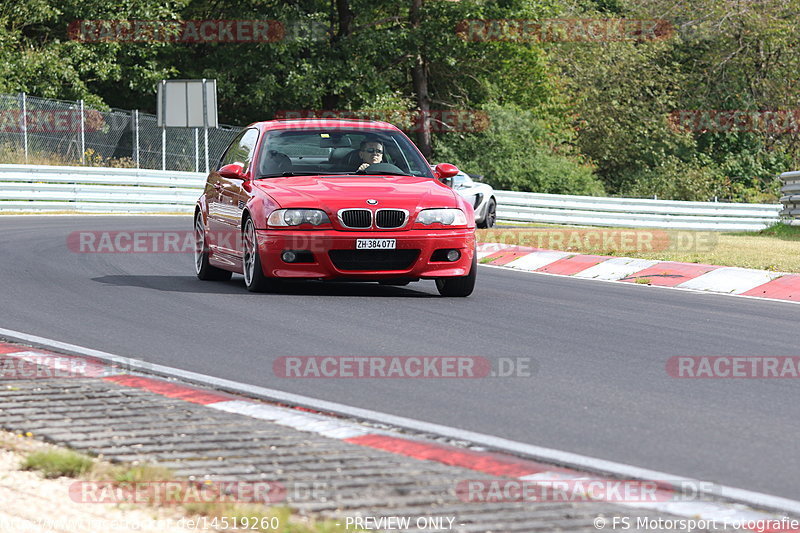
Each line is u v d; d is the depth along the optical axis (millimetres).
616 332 32906
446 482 16766
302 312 34875
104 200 93812
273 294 39094
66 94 123875
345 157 41562
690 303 40688
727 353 29625
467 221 39062
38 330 30828
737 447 19750
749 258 51688
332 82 135125
